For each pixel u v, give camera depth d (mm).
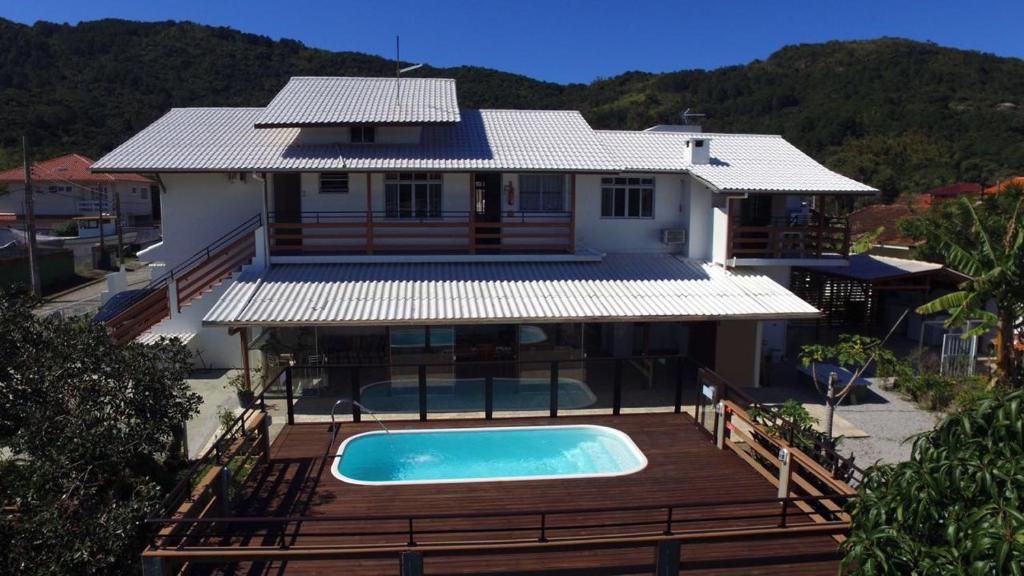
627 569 10070
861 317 31016
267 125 22406
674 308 19547
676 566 9617
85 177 60844
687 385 21328
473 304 19375
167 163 21438
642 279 22203
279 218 23875
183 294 23281
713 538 9641
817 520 11258
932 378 20297
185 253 24031
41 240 48625
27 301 12094
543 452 16281
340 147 23719
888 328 31172
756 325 21703
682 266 23844
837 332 30266
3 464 11508
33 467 9781
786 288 23703
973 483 6051
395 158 22562
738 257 23359
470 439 16172
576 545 9414
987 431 6543
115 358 11609
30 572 8336
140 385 11430
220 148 23172
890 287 27875
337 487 12922
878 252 37969
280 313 18297
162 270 24922
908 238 37688
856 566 7082
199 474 14359
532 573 9922
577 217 24875
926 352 25062
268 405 18688
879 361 14883
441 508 12008
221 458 12117
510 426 16438
